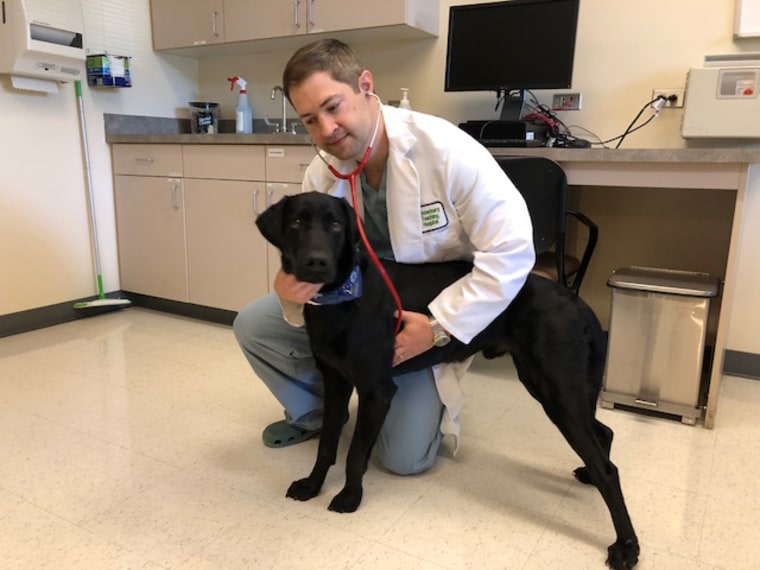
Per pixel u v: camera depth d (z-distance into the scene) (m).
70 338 2.63
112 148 3.04
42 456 1.58
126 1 3.07
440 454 1.62
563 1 2.29
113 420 1.81
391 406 1.43
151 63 3.25
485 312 1.21
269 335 1.54
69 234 2.91
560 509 1.37
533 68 2.38
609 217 2.53
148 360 2.35
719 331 1.72
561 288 1.28
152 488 1.43
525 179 1.70
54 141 2.81
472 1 2.65
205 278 2.84
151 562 1.16
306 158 2.39
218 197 2.70
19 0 2.40
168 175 2.85
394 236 1.32
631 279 1.91
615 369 1.91
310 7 2.69
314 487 1.39
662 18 2.32
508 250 1.19
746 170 1.66
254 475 1.50
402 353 1.25
